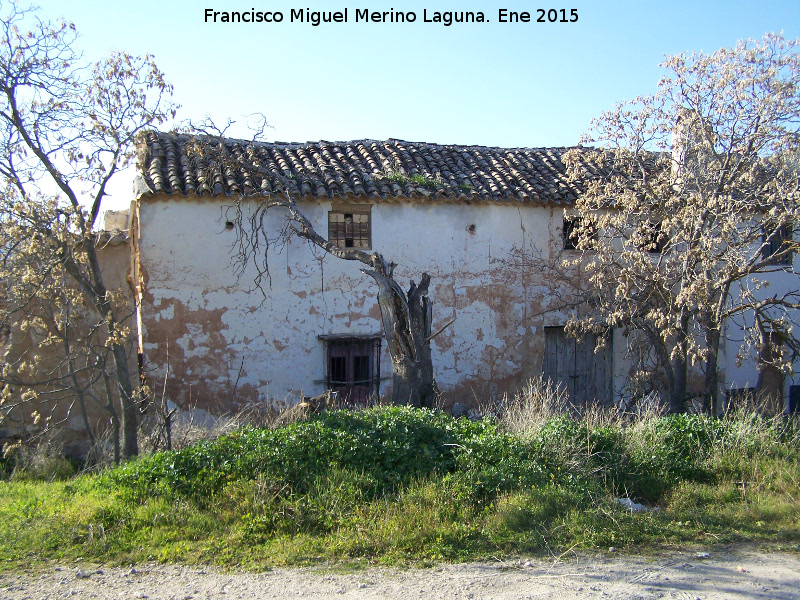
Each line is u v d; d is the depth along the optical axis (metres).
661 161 11.70
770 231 11.17
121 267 11.77
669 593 4.73
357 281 12.44
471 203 12.93
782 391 14.12
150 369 11.36
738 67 10.40
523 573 5.10
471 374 12.95
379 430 7.48
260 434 7.39
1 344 10.83
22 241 9.27
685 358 10.95
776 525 6.20
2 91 8.82
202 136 11.69
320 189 12.09
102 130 9.19
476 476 6.66
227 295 11.77
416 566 5.21
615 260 11.51
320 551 5.47
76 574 5.05
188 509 6.16
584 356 13.82
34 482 8.88
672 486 7.19
